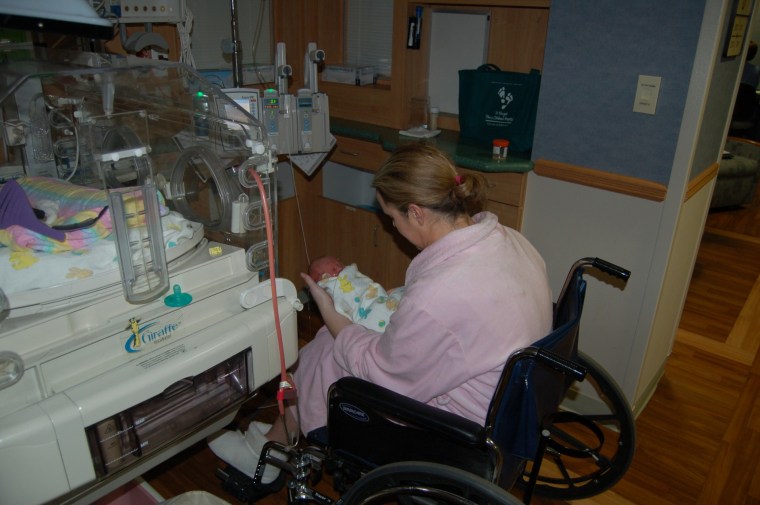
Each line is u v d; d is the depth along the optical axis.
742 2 1.74
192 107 1.35
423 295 1.16
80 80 1.38
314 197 2.77
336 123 2.65
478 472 1.16
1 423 0.88
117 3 1.98
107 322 1.06
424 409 1.12
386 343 1.24
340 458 1.30
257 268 1.29
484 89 2.29
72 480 0.96
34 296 0.98
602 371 1.56
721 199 4.22
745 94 4.80
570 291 1.38
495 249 1.21
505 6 2.30
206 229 1.36
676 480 1.83
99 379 1.00
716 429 2.07
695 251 2.21
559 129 1.97
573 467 1.88
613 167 1.88
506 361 1.11
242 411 2.04
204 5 2.48
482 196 1.30
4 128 1.43
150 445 1.10
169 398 1.13
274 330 1.24
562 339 1.18
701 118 1.69
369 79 2.73
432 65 2.62
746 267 3.41
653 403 2.20
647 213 1.85
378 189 1.30
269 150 1.25
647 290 1.91
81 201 1.20
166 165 1.42
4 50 1.51
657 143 1.77
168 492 1.73
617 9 1.74
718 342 2.63
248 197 1.28
